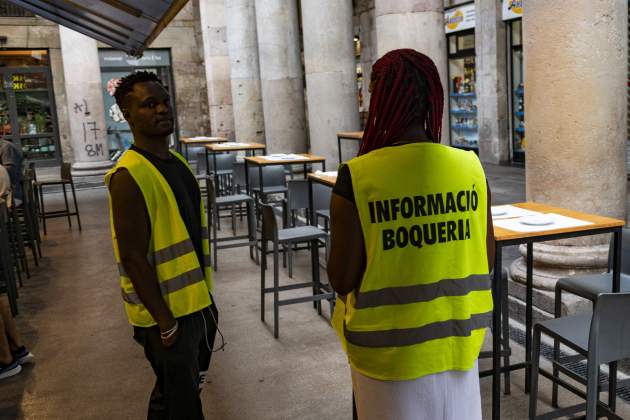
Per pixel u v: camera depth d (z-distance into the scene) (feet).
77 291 20.57
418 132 5.57
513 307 14.99
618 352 8.07
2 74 59.82
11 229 21.18
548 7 13.52
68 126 61.93
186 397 7.79
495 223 9.63
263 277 16.21
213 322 8.52
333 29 29.68
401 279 5.40
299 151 37.35
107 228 31.27
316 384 12.50
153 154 7.95
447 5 44.04
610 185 13.82
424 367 5.44
